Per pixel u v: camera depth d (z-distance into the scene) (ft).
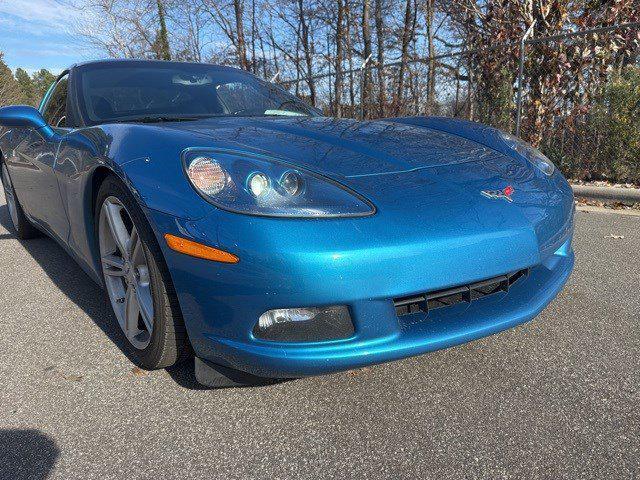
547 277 6.32
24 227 12.48
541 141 19.92
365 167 6.12
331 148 6.59
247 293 4.79
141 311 6.17
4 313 8.17
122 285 7.06
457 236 5.21
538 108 19.66
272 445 4.90
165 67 10.07
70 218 7.80
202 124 7.34
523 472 4.43
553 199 6.44
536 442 4.83
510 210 5.79
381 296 4.91
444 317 5.39
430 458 4.65
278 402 5.61
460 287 5.44
